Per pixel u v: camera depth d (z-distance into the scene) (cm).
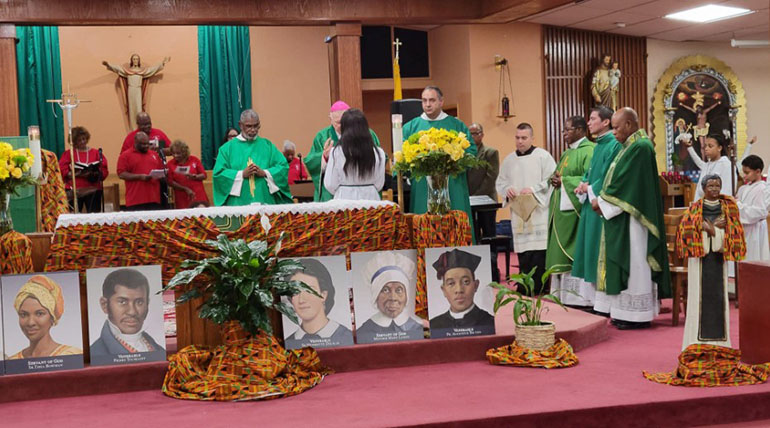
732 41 1474
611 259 604
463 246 512
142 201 1016
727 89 1575
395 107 771
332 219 508
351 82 1055
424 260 509
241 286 437
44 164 552
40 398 441
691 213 485
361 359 486
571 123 707
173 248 480
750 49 1591
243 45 1361
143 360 459
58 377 443
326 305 490
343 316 491
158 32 1328
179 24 1017
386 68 1463
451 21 1089
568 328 533
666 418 398
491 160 891
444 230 519
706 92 1562
